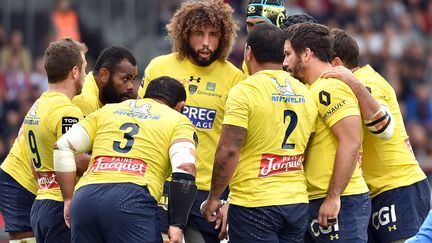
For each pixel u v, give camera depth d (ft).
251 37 78.23
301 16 85.92
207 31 84.53
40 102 82.23
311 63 79.36
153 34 188.85
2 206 89.30
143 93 86.79
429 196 86.28
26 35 184.03
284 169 76.33
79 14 186.39
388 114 79.71
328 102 77.97
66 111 80.59
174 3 190.80
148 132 75.61
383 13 212.84
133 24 188.65
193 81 85.87
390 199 84.07
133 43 188.03
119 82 84.84
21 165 88.74
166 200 85.87
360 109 79.10
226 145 75.46
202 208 78.38
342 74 78.69
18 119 171.83
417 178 85.05
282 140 76.28
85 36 185.88
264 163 76.02
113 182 74.23
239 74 86.74
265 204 75.46
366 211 80.12
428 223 69.72
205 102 85.71
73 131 76.74
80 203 74.23
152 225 74.49
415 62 206.69
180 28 84.94
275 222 75.61
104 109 77.56
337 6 208.74
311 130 78.07
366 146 84.28
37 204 82.94
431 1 222.48
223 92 86.02
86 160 79.66
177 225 74.28
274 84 76.79
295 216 76.07
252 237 75.87
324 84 78.38
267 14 88.38
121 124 76.18
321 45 79.30
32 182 88.38
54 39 182.80
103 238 74.49
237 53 177.99
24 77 179.01
